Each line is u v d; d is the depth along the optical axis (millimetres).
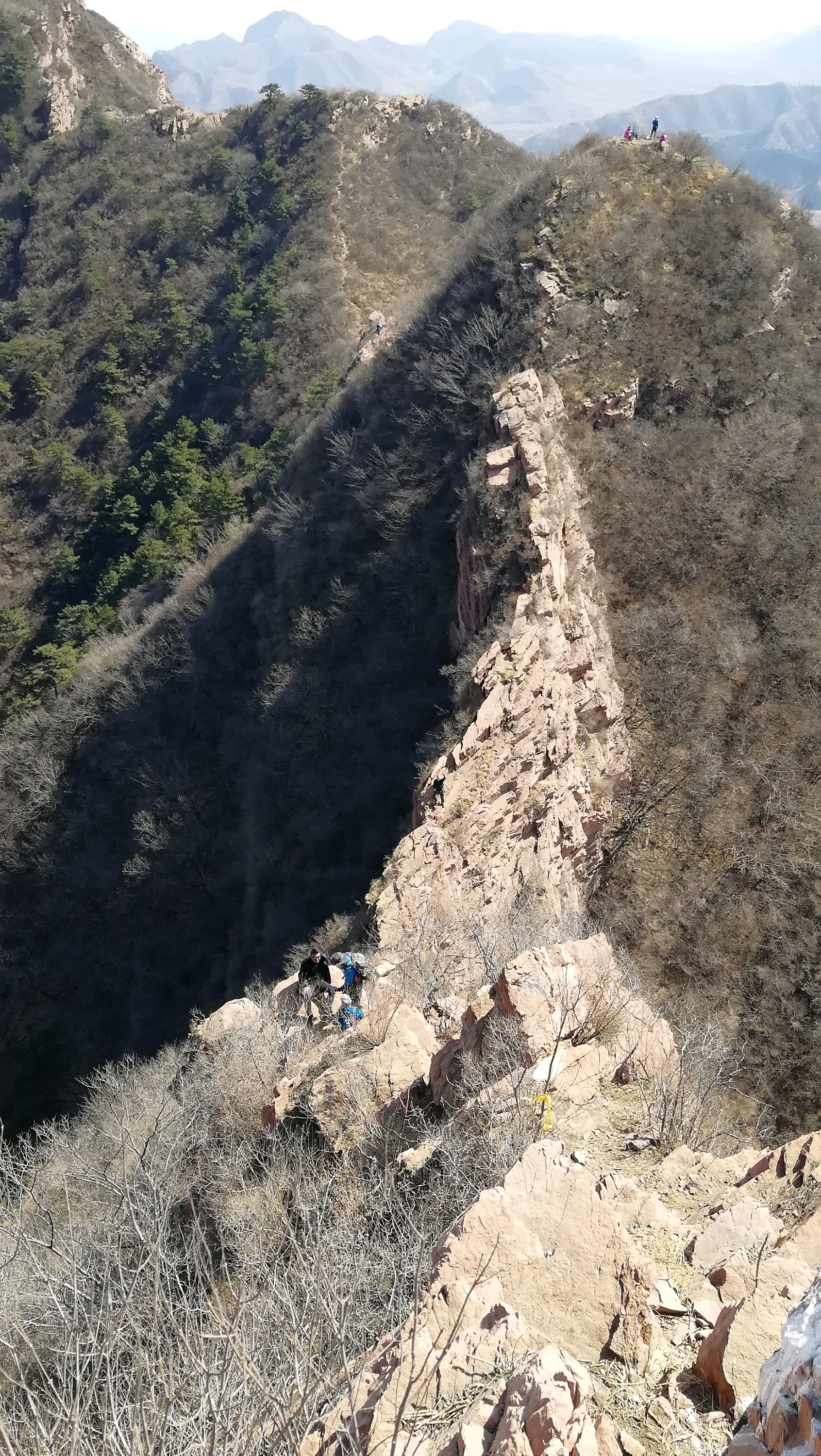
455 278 40781
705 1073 11117
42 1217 10000
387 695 33344
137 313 80000
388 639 34312
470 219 72062
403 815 31047
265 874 34062
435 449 35375
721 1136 9938
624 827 27047
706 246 36031
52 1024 39812
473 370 35625
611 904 26156
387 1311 6645
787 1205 7289
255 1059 12852
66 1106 37094
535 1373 4895
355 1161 9781
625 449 32719
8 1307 7684
